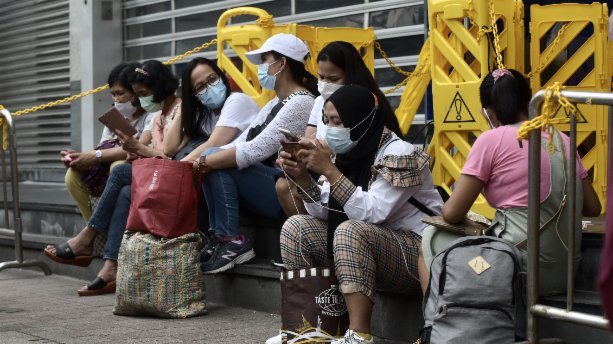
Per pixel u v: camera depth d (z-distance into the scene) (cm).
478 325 401
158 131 698
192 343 517
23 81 1234
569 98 401
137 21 1113
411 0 825
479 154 444
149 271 580
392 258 468
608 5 703
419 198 480
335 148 473
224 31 771
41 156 1202
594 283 462
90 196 716
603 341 422
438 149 635
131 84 690
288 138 472
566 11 636
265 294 593
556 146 437
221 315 589
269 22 742
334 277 474
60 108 1170
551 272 437
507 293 404
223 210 609
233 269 609
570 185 412
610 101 387
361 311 454
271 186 608
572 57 646
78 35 1127
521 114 450
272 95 750
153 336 536
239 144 600
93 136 1106
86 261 677
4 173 765
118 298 591
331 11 895
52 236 827
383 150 477
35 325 572
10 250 833
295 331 473
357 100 469
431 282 424
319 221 492
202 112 661
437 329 409
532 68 644
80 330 555
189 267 584
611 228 237
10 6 1254
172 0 1071
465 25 658
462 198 443
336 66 514
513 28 630
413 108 711
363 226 460
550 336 437
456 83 621
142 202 584
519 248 435
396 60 839
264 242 636
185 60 1060
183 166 586
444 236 451
